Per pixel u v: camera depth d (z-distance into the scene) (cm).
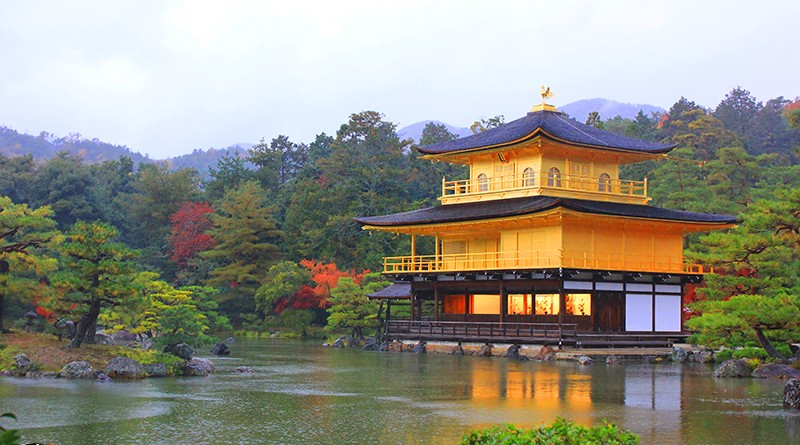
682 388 4691
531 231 7650
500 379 5194
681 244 8094
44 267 5981
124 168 16938
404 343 8069
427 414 3797
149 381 4969
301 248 11981
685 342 7538
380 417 3716
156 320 6919
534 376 5375
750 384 4894
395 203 12494
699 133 15912
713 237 5959
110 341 6625
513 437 2136
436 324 7919
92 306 5244
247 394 4459
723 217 7862
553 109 8662
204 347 8262
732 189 11769
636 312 7575
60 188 13488
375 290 9262
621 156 8200
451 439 3234
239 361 6650
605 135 8319
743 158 11450
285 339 10075
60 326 5712
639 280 7581
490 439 2164
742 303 5119
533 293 7700
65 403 4031
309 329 10719
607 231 7650
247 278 11538
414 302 8312
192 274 12138
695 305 6606
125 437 3262
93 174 16188
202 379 5166
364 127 14750
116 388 4578
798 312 5012
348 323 9012
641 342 7312
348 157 14125
